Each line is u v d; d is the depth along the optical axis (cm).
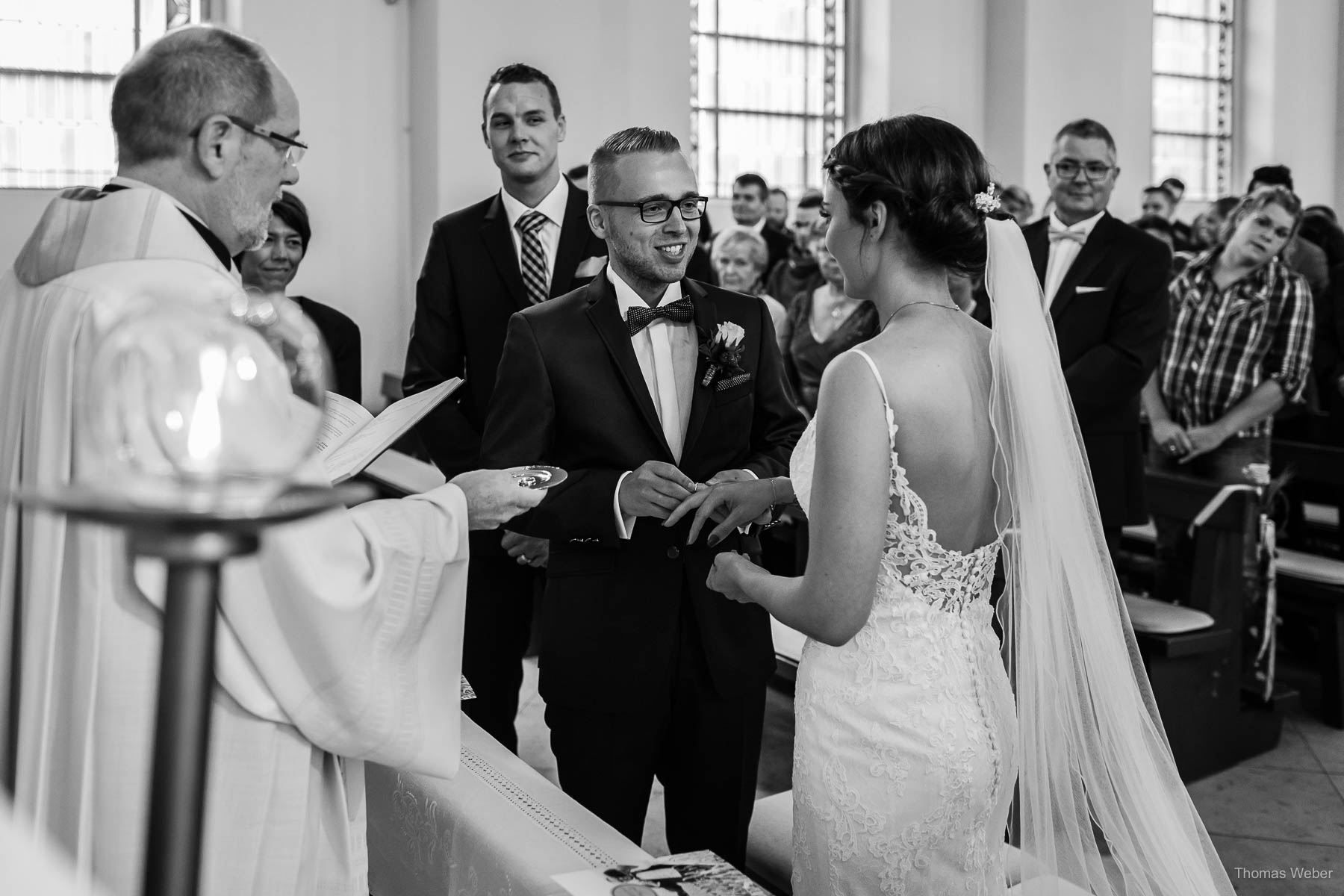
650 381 256
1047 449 191
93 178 729
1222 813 385
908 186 180
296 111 162
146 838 60
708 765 253
